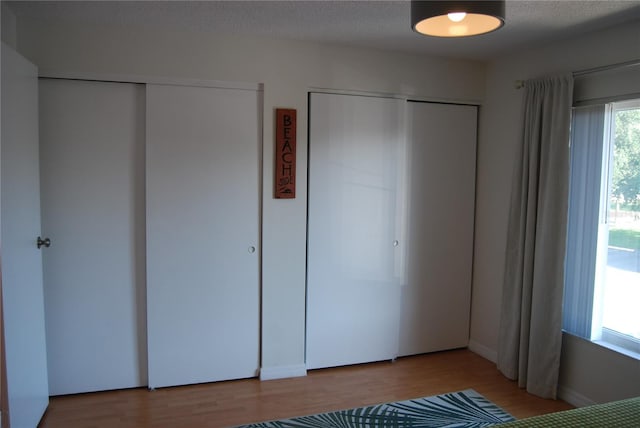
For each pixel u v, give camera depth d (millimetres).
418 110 3729
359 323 3654
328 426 2789
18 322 2436
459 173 3895
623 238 2861
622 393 2812
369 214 3602
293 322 3447
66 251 3014
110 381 3174
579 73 2961
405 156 3691
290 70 3299
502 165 3688
